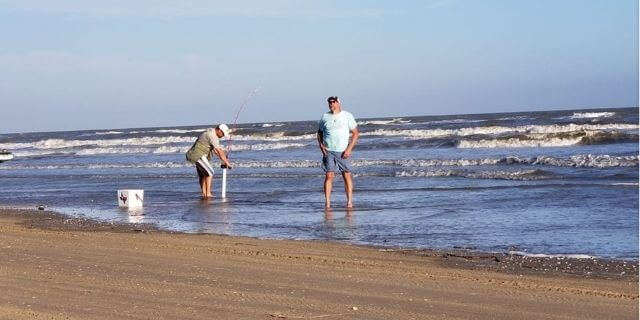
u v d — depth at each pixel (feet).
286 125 269.85
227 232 37.32
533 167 74.33
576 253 29.76
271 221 41.24
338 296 20.29
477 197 51.08
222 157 55.52
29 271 23.97
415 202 49.08
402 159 90.43
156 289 21.06
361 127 201.77
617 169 69.00
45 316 17.79
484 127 156.56
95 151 165.68
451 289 21.54
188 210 48.03
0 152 140.36
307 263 26.40
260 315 17.95
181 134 228.84
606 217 39.45
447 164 82.84
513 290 21.53
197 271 24.18
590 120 174.60
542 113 268.62
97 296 20.04
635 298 20.39
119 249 29.35
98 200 57.41
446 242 33.01
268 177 73.51
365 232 36.40
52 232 36.04
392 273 24.49
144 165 104.06
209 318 17.65
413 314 18.21
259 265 25.68
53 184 78.84
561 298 20.30
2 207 54.60
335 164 46.50
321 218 42.01
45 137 285.84
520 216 40.93
